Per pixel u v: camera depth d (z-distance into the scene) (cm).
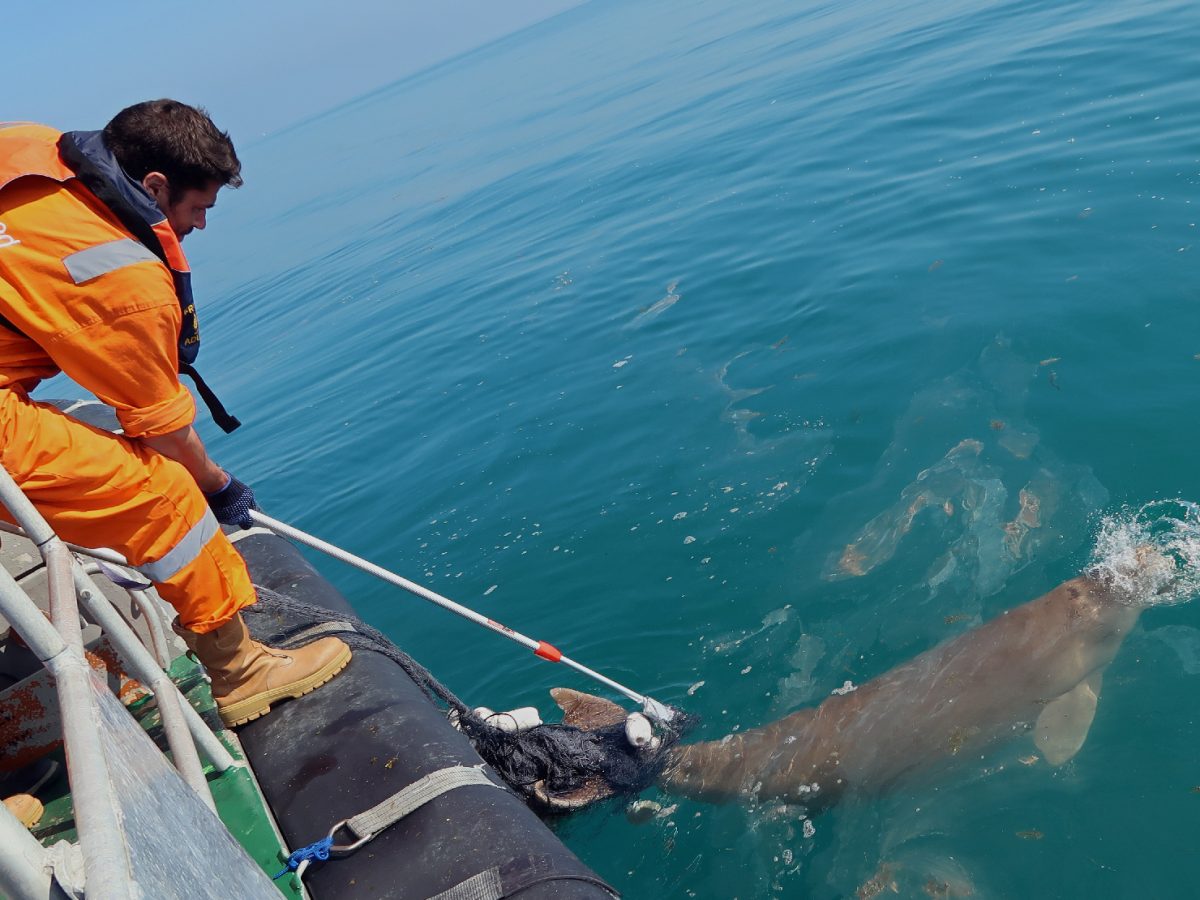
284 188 4603
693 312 1083
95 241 315
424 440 1033
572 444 912
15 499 238
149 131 329
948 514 677
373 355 1374
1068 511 645
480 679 679
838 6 2745
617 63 3672
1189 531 603
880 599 638
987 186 1098
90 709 186
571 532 794
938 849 484
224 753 380
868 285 985
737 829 535
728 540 730
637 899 512
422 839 341
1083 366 755
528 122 3070
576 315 1205
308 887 341
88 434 333
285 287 2145
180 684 441
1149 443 668
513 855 326
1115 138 1092
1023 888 455
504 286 1435
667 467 829
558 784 530
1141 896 434
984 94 1383
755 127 1716
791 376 889
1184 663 539
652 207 1516
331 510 956
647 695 631
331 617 465
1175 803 469
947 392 786
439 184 2656
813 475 759
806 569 683
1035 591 602
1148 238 880
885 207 1152
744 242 1215
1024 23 1661
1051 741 523
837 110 1598
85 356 321
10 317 313
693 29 3709
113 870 143
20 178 312
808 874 498
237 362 1655
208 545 371
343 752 389
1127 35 1384
